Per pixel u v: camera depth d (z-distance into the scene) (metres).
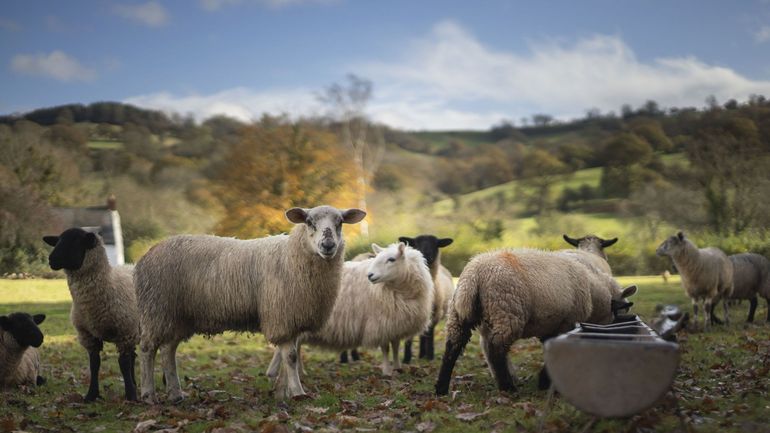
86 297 8.11
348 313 10.09
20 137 48.31
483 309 7.54
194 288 7.96
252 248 8.12
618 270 31.14
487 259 7.70
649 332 5.89
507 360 8.73
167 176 48.84
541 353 11.56
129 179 49.94
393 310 9.93
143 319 7.98
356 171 41.72
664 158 43.97
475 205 45.53
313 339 10.12
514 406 6.83
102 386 9.64
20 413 7.57
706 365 9.16
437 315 12.20
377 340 10.04
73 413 7.52
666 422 5.77
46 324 18.17
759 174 31.28
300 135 39.19
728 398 6.79
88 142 54.84
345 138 52.62
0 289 28.48
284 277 7.88
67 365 11.84
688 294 14.87
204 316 8.06
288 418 6.86
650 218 35.66
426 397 7.77
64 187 48.53
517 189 47.59
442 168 55.00
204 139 54.41
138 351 13.54
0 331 8.75
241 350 14.20
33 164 47.91
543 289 7.58
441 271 13.45
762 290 15.73
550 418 6.05
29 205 39.16
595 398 4.78
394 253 9.75
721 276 14.73
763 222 30.12
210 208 44.75
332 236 7.61
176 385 8.06
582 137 56.75
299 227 7.92
